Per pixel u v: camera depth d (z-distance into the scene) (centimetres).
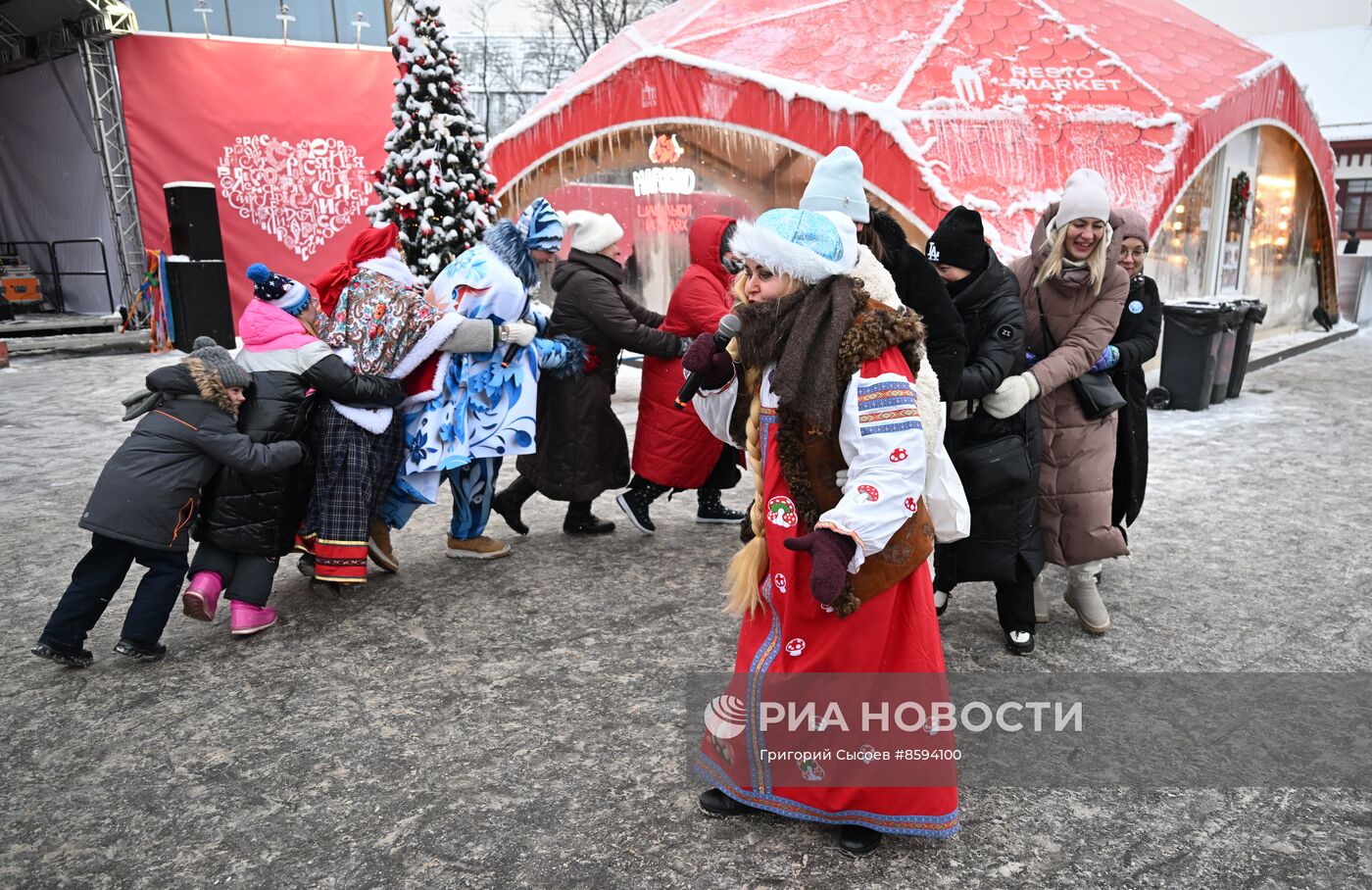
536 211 464
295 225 1556
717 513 541
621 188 1171
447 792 278
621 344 475
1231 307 821
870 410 213
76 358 1284
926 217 808
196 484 353
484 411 434
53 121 1533
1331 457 663
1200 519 531
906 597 236
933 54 887
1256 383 968
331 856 249
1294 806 267
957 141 825
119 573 357
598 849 250
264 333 383
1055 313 356
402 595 434
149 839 257
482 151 798
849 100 837
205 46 1452
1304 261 1345
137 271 1451
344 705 331
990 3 949
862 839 247
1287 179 1227
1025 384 332
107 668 362
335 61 1546
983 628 392
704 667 358
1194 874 239
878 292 235
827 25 955
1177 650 369
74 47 1399
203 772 289
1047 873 239
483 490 471
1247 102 974
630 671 354
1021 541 345
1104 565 461
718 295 468
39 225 1666
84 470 670
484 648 377
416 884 238
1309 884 235
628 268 1181
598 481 498
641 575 457
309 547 419
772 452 234
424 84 776
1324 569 453
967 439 345
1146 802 270
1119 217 366
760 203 1020
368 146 1591
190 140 1462
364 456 404
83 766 294
